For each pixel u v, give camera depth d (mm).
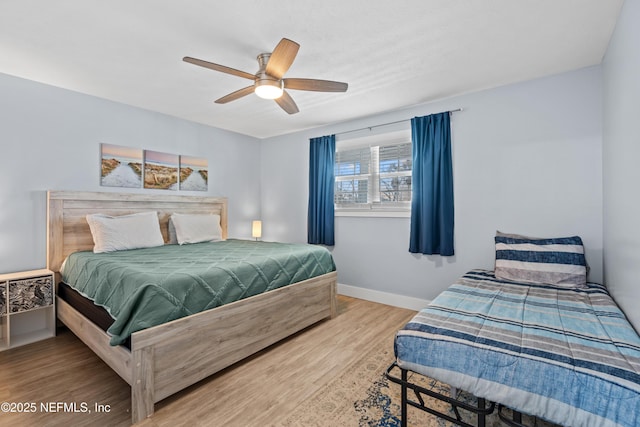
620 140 1755
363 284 3744
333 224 3953
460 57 2264
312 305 2787
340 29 1896
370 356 2273
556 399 1095
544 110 2602
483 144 2900
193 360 1812
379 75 2566
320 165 4039
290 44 1700
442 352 1338
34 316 2709
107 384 1914
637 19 1396
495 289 2137
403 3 1654
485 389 1221
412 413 1638
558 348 1247
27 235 2689
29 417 1600
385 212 3600
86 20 1795
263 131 4484
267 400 1749
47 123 2785
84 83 2750
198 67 2420
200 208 4012
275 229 4762
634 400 974
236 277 2150
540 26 1870
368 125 3705
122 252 2805
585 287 2172
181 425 1548
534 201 2652
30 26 1855
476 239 2947
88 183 3045
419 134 3209
